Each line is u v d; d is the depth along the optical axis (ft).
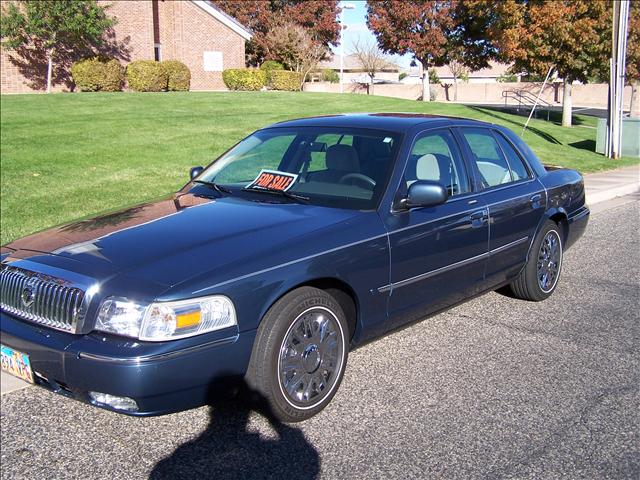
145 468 11.37
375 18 113.80
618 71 58.80
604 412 13.20
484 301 20.42
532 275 19.49
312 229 13.20
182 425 12.75
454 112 81.25
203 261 11.70
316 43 141.28
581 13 71.20
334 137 16.38
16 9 71.97
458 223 15.99
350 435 12.34
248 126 55.01
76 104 60.44
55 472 11.27
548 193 19.92
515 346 16.69
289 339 12.25
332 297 13.07
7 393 14.19
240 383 11.87
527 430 12.48
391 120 16.88
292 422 12.71
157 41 96.58
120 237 12.90
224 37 101.71
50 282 11.69
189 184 17.24
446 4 107.65
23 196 31.19
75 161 38.86
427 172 15.84
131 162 39.81
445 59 116.47
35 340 11.50
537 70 76.69
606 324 18.35
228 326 11.39
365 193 14.70
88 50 82.99
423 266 15.10
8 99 61.72
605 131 62.28
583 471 11.12
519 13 73.20
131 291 11.03
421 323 18.39
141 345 10.72
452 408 13.35
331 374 13.14
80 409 13.48
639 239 29.37
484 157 18.11
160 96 71.51
